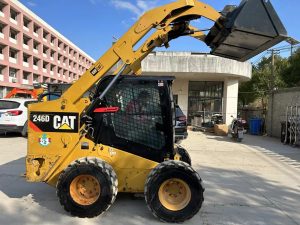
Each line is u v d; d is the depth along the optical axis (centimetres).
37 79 6462
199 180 485
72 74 8538
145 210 531
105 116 529
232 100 2134
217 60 1862
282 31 513
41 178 527
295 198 631
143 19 541
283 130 1530
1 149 1101
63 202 493
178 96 2264
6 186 654
